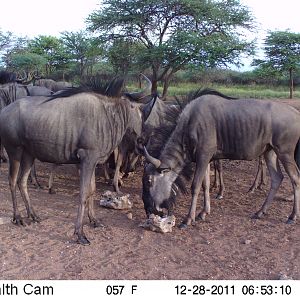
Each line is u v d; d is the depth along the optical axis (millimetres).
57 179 9859
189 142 6895
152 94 9203
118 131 6191
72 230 6430
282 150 6859
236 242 6152
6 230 6363
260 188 9133
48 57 44375
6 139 6121
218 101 6930
